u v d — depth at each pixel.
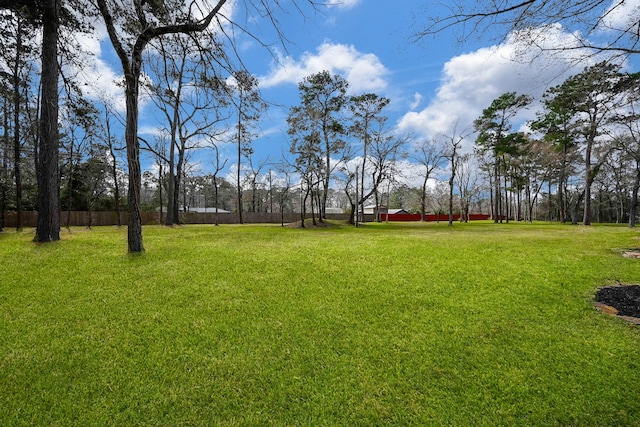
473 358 3.32
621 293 5.25
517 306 4.69
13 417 2.44
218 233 13.42
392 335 3.79
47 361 3.15
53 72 8.73
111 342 3.54
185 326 3.94
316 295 5.04
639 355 3.37
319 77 26.84
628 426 2.42
